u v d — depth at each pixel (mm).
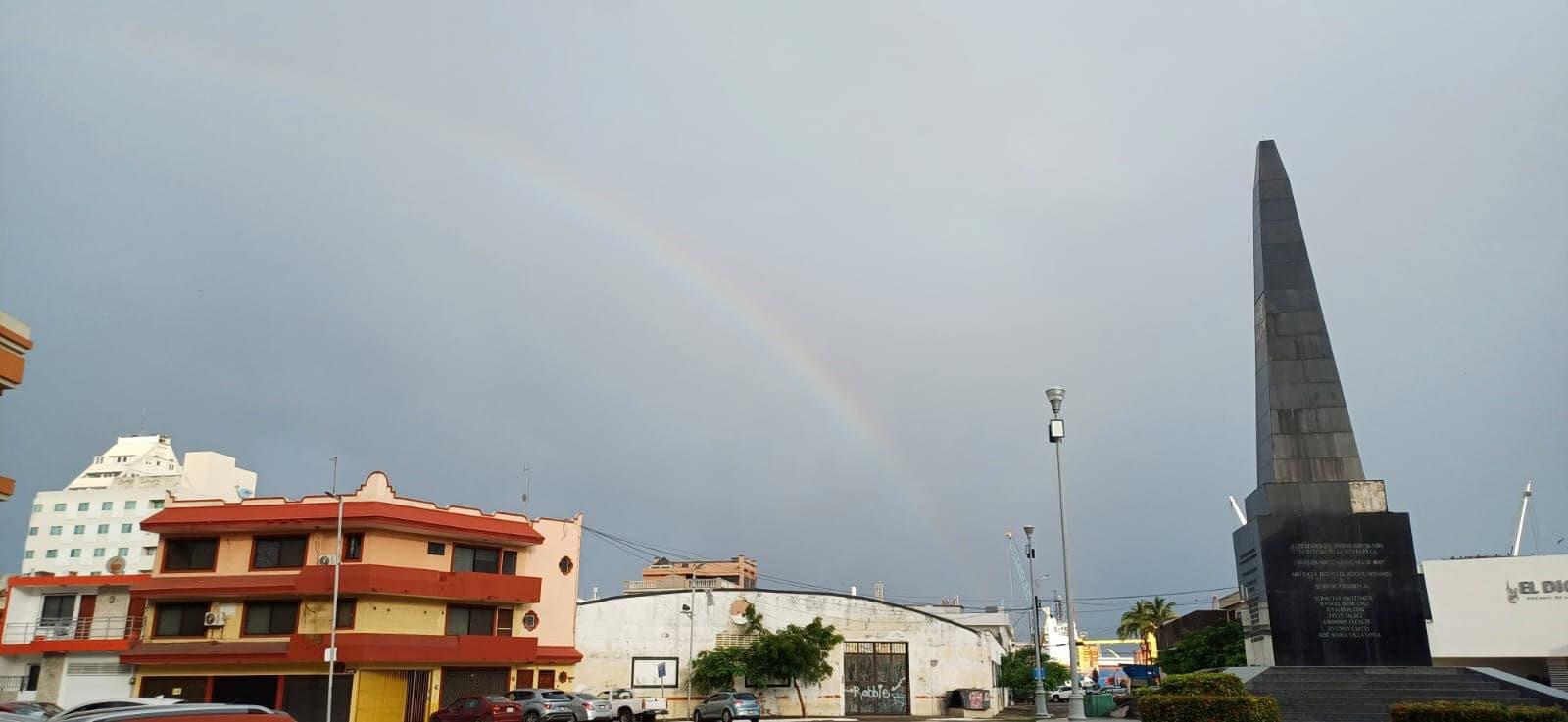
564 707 43250
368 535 47344
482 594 50656
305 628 46281
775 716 62000
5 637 49750
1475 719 22781
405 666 47406
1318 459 34281
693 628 63594
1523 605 53312
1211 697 25703
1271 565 33281
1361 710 30766
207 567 48438
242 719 9102
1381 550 32938
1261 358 36812
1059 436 32531
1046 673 98625
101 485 128625
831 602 65562
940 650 65062
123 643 47625
